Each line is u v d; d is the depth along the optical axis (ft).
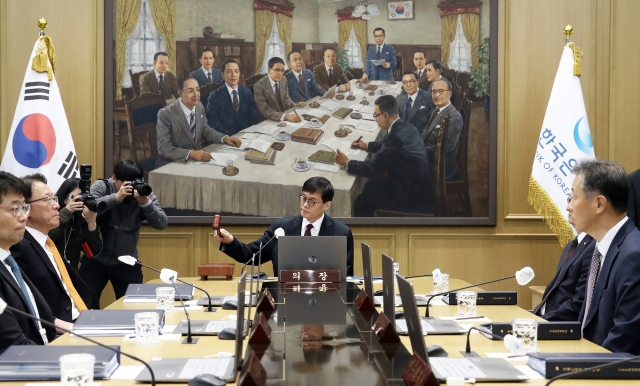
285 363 6.05
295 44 18.37
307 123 18.37
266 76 18.31
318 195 13.61
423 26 18.49
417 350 5.76
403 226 18.63
